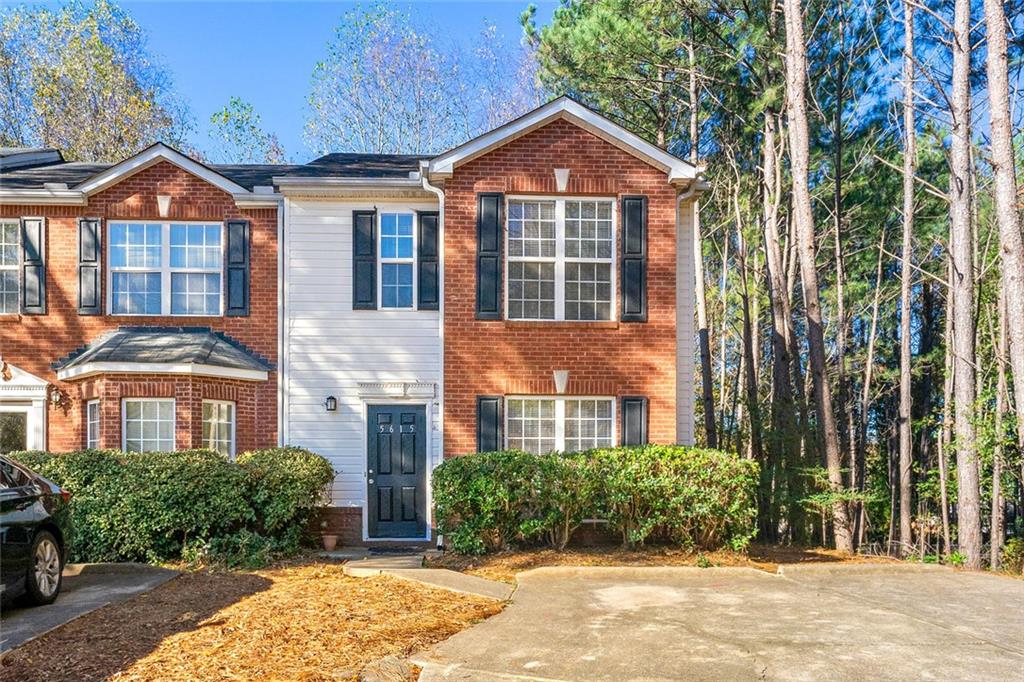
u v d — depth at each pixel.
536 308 12.54
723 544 11.01
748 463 10.93
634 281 12.47
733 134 23.70
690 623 7.15
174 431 12.33
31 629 6.54
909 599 8.38
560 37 22.50
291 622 6.83
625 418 12.34
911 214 17.20
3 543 6.87
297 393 13.22
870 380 23.48
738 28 19.27
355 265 13.39
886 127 21.42
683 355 13.12
